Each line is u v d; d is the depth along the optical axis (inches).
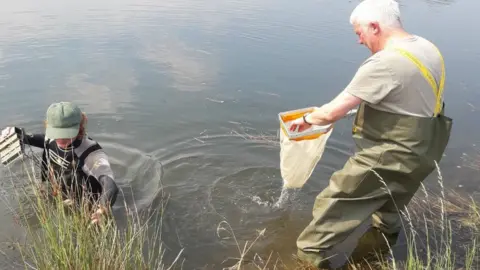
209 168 191.9
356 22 125.8
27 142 154.1
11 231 137.2
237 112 241.1
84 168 146.8
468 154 205.6
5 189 159.2
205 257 138.4
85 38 347.6
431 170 126.3
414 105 117.3
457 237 147.9
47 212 126.6
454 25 417.7
